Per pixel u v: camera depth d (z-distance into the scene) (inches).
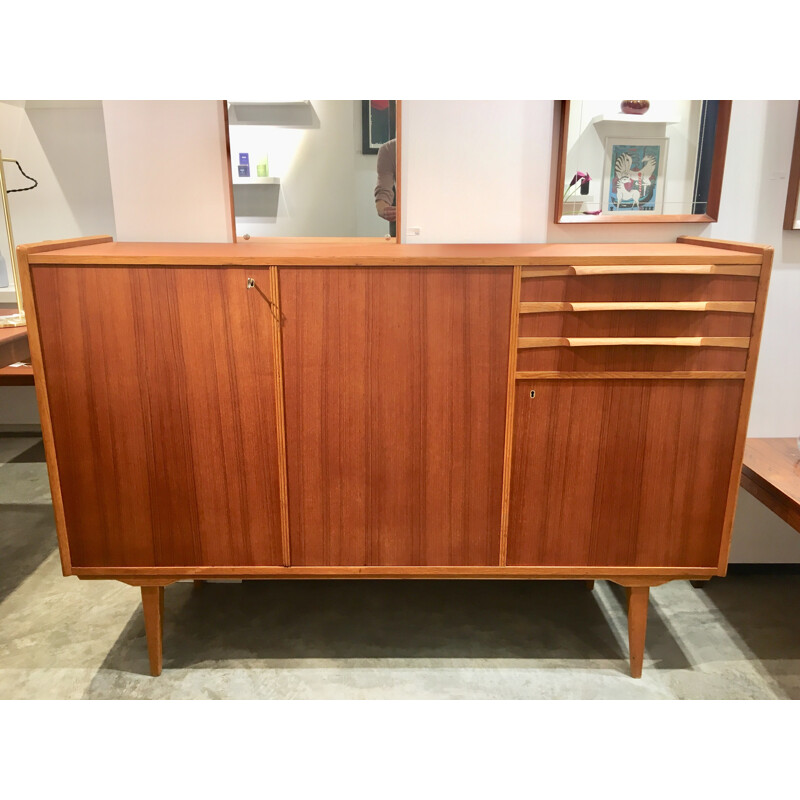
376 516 64.6
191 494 64.0
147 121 71.4
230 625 77.0
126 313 59.2
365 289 58.7
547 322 59.5
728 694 65.8
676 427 62.2
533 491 63.8
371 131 101.6
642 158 72.1
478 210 73.6
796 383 79.5
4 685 67.1
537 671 69.3
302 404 61.5
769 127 71.9
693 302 58.9
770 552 84.9
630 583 66.4
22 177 124.6
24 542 95.7
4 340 73.7
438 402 61.5
